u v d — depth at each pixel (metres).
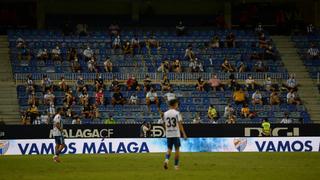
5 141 53.06
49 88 65.06
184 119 64.12
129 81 67.00
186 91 67.38
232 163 40.19
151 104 64.62
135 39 73.81
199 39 76.88
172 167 36.91
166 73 69.69
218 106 65.88
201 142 55.41
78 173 33.12
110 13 84.62
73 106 63.28
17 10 82.12
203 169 35.12
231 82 68.38
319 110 67.56
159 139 54.97
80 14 84.12
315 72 73.25
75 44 73.81
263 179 29.20
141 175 31.42
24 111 63.00
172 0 85.25
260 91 68.19
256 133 56.66
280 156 47.84
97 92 64.62
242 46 76.25
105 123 57.47
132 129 55.59
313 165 38.53
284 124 57.56
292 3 86.38
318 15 84.56
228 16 84.75
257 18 84.69
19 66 69.81
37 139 53.62
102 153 52.97
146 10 84.88
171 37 76.81
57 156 42.84
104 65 70.25
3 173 33.59
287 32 83.56
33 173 33.44
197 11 86.12
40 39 74.56
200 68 70.88
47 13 83.38
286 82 69.12
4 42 74.69
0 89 66.44
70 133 54.88
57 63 70.31
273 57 74.44
